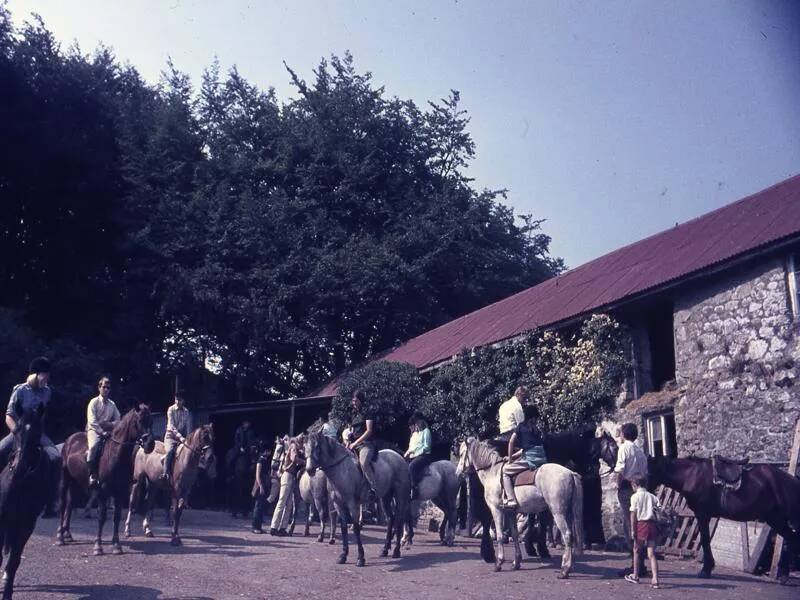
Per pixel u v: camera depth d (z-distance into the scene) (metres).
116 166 32.59
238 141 37.78
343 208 37.03
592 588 10.83
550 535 16.75
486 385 19.88
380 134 38.53
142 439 13.10
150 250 31.91
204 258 32.59
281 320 31.98
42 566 11.76
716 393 14.79
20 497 9.55
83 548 13.66
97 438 13.46
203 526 19.03
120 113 34.44
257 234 33.00
